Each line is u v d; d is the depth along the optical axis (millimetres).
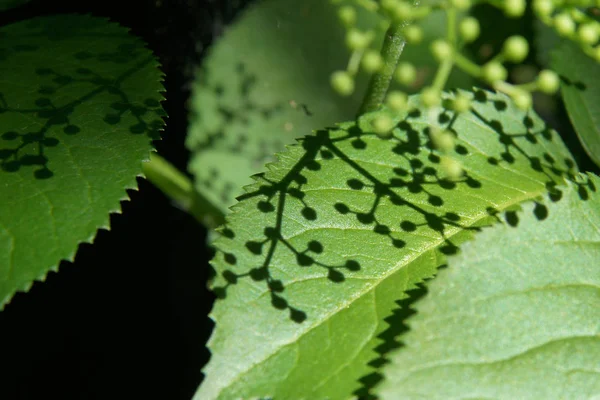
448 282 229
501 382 225
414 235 241
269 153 296
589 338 228
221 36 296
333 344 233
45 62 257
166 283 298
